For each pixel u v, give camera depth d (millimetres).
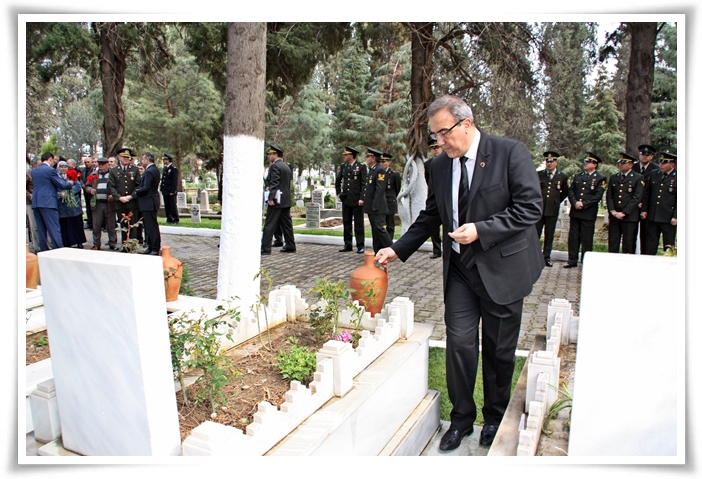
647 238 8719
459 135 2760
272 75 12359
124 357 1893
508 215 2725
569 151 21922
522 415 2484
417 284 7566
